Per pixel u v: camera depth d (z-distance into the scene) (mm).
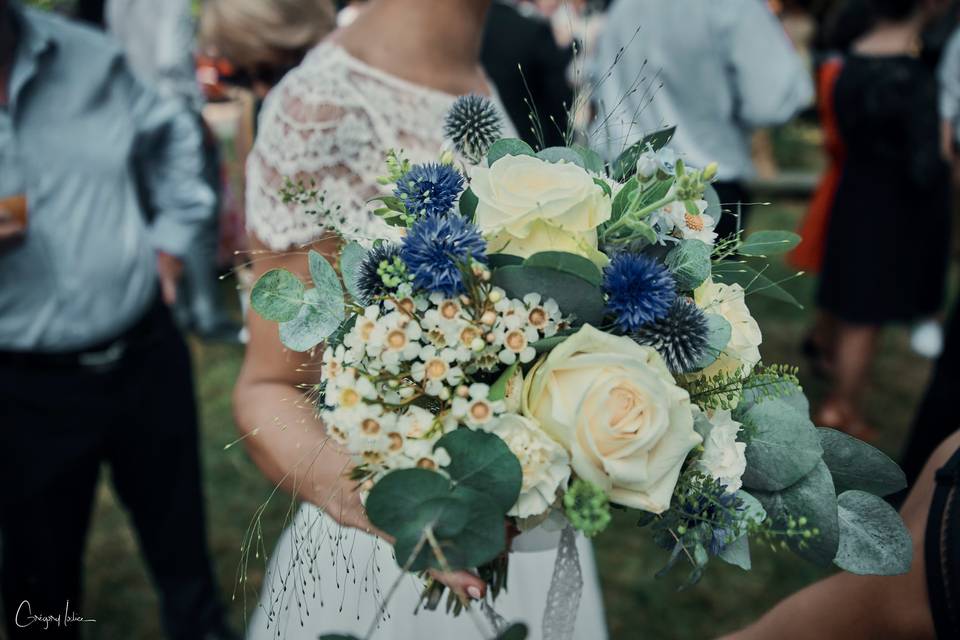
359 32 1453
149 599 2977
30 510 2266
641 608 2908
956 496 981
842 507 1010
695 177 977
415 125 1431
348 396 909
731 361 1009
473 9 1509
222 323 4723
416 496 853
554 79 2955
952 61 3992
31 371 2199
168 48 3936
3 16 2031
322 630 1505
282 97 1420
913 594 1011
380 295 970
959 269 5789
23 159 2102
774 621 1155
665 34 3248
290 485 1310
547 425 900
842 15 3812
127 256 2258
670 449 910
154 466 2443
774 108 3293
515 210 945
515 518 984
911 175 3600
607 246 1007
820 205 3916
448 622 1512
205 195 2504
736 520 952
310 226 1362
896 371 4594
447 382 945
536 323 931
